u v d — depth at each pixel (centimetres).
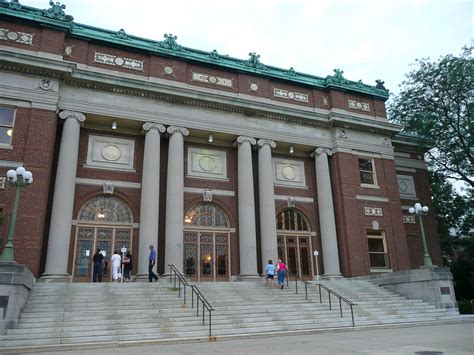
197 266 2491
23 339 1257
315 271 2780
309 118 2917
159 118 2498
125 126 2514
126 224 2375
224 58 2859
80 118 2308
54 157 2303
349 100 3153
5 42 2209
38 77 2222
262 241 2581
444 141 3400
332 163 2986
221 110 2695
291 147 2888
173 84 2605
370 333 1445
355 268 2711
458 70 3200
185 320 1495
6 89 2133
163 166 2552
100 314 1473
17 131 2108
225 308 1662
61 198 2127
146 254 2222
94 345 1204
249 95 2833
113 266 2055
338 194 2889
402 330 1528
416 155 3591
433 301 2086
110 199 2403
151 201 2323
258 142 2750
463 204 3838
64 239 2075
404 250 2931
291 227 2844
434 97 3378
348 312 1797
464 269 3238
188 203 2569
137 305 1594
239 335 1370
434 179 3766
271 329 1508
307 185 2959
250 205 2586
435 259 3325
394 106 3650
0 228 1939
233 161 2781
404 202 3381
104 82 2377
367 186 2977
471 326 1647
